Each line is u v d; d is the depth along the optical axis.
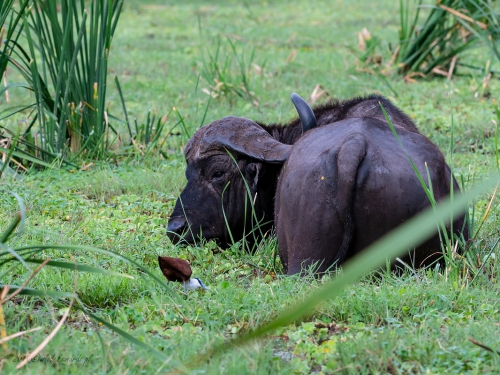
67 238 12.50
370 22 38.28
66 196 15.49
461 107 22.17
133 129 20.69
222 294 10.00
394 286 10.15
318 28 36.75
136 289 10.45
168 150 19.30
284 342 8.93
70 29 17.67
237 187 12.57
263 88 24.39
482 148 18.69
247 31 36.00
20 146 17.61
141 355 8.22
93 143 18.19
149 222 14.09
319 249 10.33
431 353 8.23
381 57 26.83
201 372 7.77
